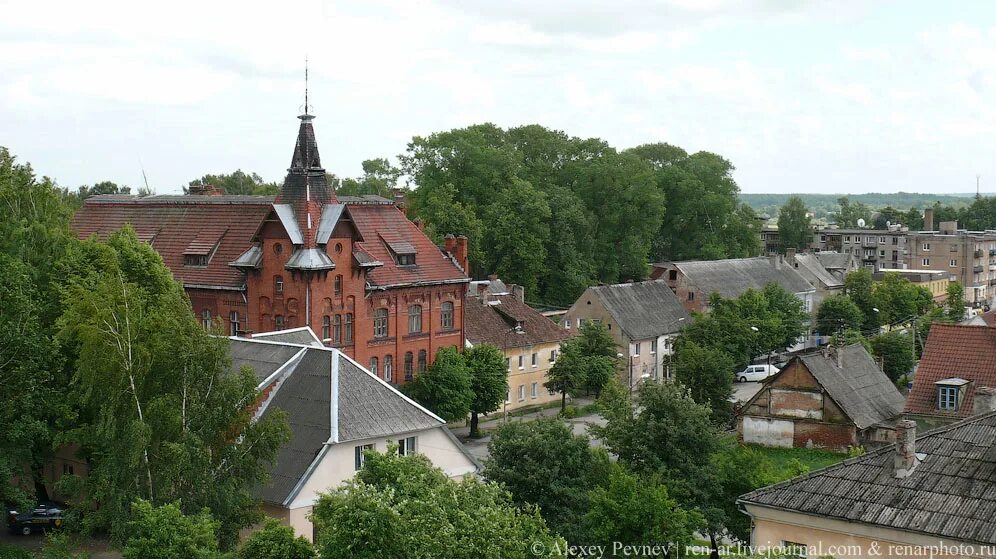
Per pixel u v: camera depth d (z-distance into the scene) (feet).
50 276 190.70
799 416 274.16
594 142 523.29
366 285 281.54
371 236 293.02
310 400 169.68
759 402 279.69
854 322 450.30
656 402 172.86
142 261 205.36
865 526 116.78
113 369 134.10
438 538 103.30
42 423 160.45
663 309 395.75
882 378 290.35
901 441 120.98
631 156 519.60
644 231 509.76
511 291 374.63
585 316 378.12
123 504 131.64
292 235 268.82
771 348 391.24
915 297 490.90
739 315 378.32
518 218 438.40
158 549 116.88
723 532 177.27
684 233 559.38
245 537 156.35
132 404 134.00
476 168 458.50
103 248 195.42
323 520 116.47
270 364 178.81
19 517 186.19
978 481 117.19
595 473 166.40
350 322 278.87
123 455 132.16
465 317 322.75
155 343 135.95
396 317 290.56
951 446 123.03
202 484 133.49
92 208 322.96
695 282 441.68
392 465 126.21
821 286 511.81
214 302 282.36
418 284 293.84
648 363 380.37
